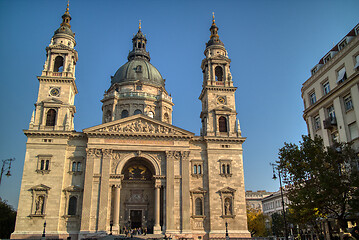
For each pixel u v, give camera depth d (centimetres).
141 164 7550
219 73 8462
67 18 8262
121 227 6831
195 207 6894
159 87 9306
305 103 5509
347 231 3647
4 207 7506
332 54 5006
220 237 6644
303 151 4075
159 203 6812
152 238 5938
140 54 10169
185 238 6138
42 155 6700
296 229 9656
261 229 10469
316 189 3859
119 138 6969
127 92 8850
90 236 6222
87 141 6975
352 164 3875
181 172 6956
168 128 7200
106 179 6650
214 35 8688
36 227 6284
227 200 6988
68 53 7681
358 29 4538
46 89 7294
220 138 7306
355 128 4278
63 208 6494
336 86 4553
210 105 7744
